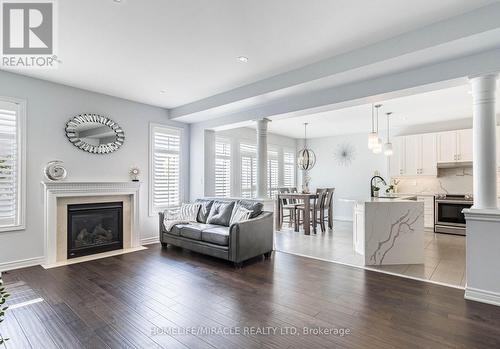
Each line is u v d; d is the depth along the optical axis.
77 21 2.62
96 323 2.40
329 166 8.83
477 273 2.83
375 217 4.02
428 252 4.68
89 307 2.70
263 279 3.45
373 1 2.34
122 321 2.44
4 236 3.77
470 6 2.40
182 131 5.98
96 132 4.67
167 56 3.36
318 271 3.74
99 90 4.57
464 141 6.21
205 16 2.55
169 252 4.72
